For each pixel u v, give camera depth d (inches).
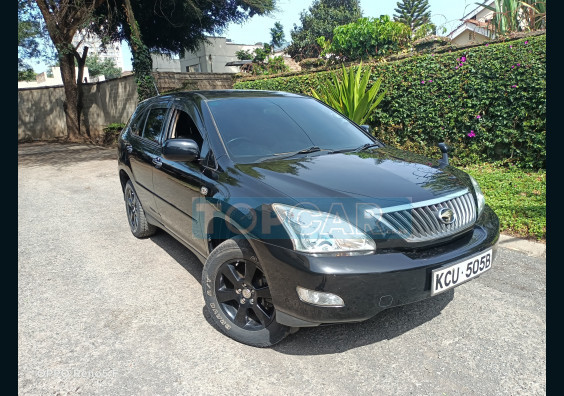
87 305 132.8
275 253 93.5
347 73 320.2
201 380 96.3
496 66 262.5
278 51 1540.4
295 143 132.0
